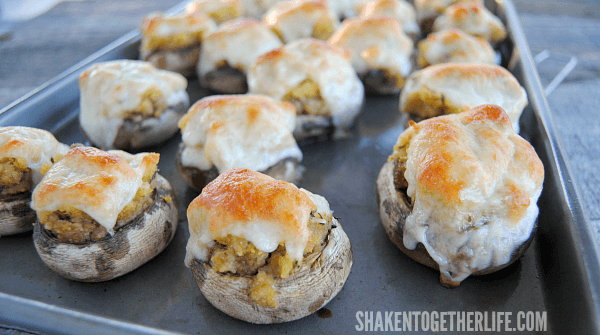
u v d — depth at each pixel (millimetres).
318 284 217
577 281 206
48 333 195
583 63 375
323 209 227
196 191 271
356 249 245
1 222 241
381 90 334
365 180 279
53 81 306
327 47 303
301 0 368
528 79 303
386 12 374
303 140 299
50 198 216
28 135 244
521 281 230
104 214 217
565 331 205
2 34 423
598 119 322
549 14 458
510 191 218
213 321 219
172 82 296
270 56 295
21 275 234
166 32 336
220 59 326
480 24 360
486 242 219
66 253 223
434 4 389
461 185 215
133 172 228
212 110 260
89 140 287
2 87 349
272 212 207
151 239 234
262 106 264
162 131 292
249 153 257
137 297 227
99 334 192
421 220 224
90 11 474
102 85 280
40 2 542
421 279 233
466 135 229
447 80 271
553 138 258
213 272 215
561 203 228
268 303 211
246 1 412
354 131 310
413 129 242
